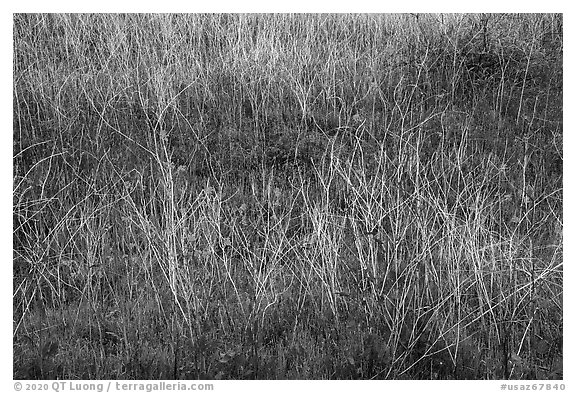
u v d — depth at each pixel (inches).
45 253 203.0
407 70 259.0
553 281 195.6
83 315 188.1
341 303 186.4
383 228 195.2
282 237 198.4
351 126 235.8
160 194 215.0
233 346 176.7
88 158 229.1
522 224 209.6
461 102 251.8
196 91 251.1
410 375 170.9
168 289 192.4
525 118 240.1
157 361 173.8
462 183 215.9
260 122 243.3
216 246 203.0
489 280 192.5
